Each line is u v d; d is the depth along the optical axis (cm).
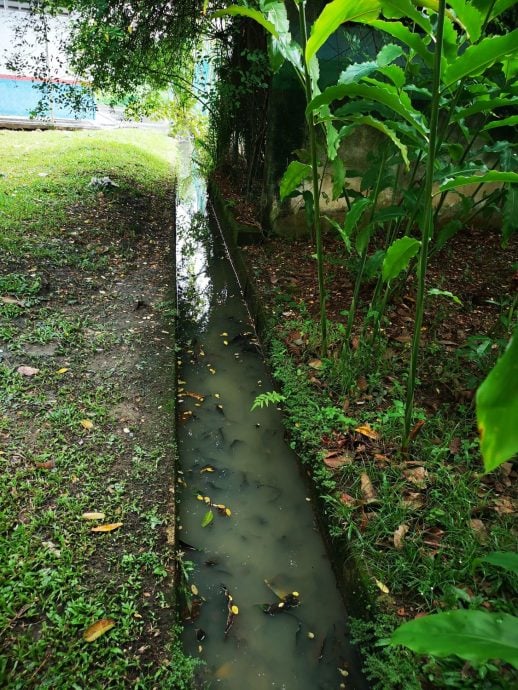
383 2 170
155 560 171
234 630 171
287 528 212
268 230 459
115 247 429
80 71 529
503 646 89
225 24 549
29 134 805
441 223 466
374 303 279
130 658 143
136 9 499
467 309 335
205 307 394
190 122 827
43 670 137
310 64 223
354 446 226
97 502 191
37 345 281
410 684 137
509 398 68
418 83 271
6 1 772
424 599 161
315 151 234
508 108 405
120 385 260
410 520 188
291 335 309
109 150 729
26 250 389
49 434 220
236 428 265
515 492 200
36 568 163
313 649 168
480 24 171
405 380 265
